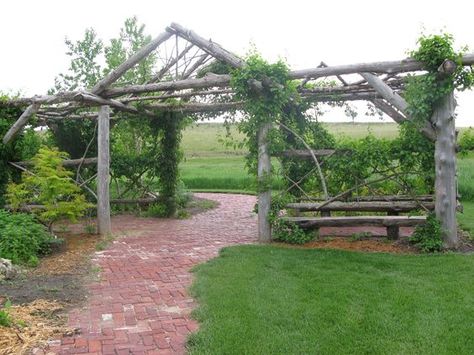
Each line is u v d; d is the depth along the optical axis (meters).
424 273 5.67
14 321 4.29
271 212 7.95
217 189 19.42
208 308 4.62
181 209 12.70
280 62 7.41
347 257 6.53
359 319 4.25
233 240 8.46
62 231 9.40
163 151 11.92
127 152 13.39
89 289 5.48
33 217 7.84
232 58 7.73
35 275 6.07
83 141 12.32
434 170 7.11
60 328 4.24
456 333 3.93
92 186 11.76
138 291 5.39
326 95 8.98
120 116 11.59
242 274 5.75
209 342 3.84
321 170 8.06
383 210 7.78
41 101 8.95
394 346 3.73
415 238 7.16
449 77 6.46
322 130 9.16
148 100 9.95
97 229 9.18
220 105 10.45
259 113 7.73
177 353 3.76
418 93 6.64
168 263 6.71
